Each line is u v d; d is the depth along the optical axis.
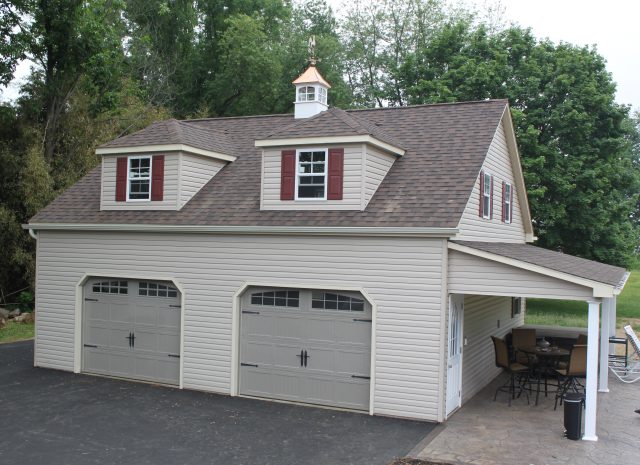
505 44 32.00
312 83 19.20
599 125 29.27
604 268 15.70
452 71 30.06
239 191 15.64
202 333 14.59
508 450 10.47
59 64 26.66
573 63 29.09
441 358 12.16
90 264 16.06
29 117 26.91
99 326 16.12
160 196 15.67
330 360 13.39
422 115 17.14
